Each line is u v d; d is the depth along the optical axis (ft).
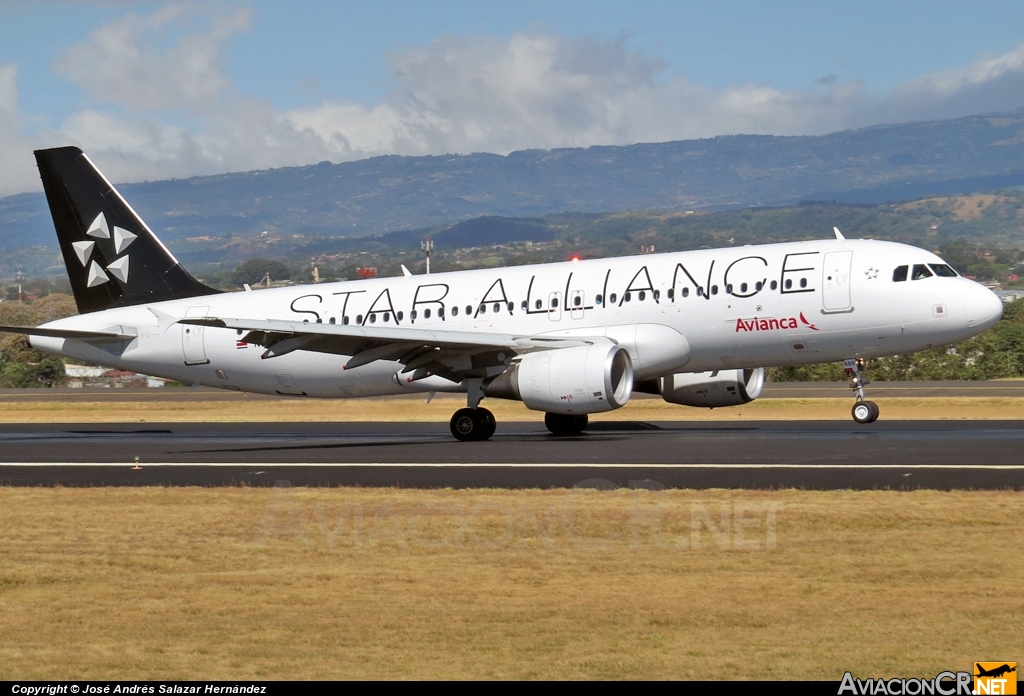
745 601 141.08
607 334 326.85
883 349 313.73
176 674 120.37
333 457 299.99
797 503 198.39
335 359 358.02
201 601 147.02
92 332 376.68
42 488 249.96
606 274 335.26
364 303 363.35
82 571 164.66
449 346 318.86
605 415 443.73
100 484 257.55
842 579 149.69
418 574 156.76
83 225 396.57
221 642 130.31
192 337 376.07
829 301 309.22
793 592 144.46
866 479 226.79
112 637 133.49
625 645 126.21
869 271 307.78
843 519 183.11
